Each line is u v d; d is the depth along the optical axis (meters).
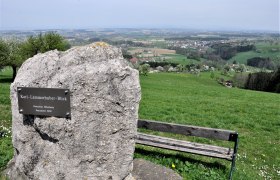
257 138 4.31
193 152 2.65
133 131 1.94
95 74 1.86
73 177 1.96
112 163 1.95
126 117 1.91
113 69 1.87
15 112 2.05
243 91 13.91
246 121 5.24
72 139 1.93
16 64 14.80
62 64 1.94
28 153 2.03
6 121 3.85
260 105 7.23
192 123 4.98
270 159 3.50
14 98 2.03
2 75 18.81
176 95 9.45
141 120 2.89
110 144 1.93
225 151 2.65
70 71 1.90
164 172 2.30
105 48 1.94
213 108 6.44
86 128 1.91
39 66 1.99
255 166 3.21
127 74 1.88
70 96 1.89
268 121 5.35
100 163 1.95
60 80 1.90
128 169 1.99
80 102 1.89
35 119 1.98
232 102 7.61
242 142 4.04
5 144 2.83
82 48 1.95
